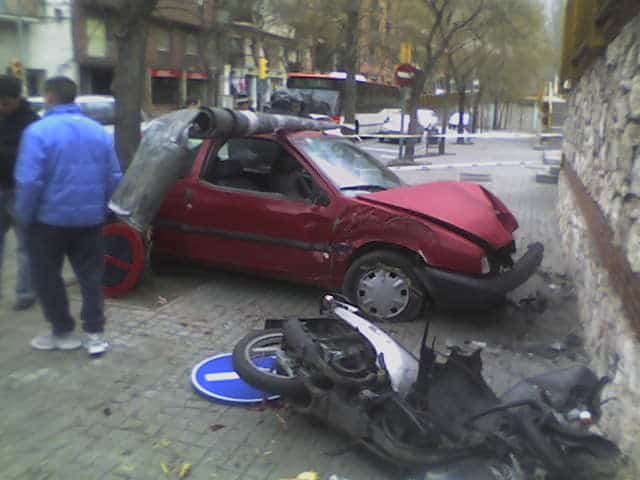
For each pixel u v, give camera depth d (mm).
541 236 10188
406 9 29516
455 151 29328
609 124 5301
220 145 6582
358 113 30344
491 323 6105
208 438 3902
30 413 4074
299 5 33750
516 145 35781
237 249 6391
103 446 3758
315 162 6176
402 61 21219
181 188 6531
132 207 5465
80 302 5996
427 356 3615
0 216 5578
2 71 27953
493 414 3305
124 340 5254
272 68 46562
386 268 5832
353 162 6633
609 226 4793
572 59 8219
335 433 4004
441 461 3252
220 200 6367
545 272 7973
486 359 5293
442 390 3576
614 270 4359
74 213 4559
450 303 5672
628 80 4434
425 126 30984
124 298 6203
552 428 3090
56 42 29297
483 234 5672
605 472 3018
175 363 4887
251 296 6488
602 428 3697
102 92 32531
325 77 28594
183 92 38750
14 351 4941
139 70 6965
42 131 4426
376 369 3850
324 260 6016
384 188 6438
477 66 35031
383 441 3438
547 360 5332
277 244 6184
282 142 6293
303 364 3924
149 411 4172
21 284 5695
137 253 6098
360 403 3631
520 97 53031
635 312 3516
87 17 30016
